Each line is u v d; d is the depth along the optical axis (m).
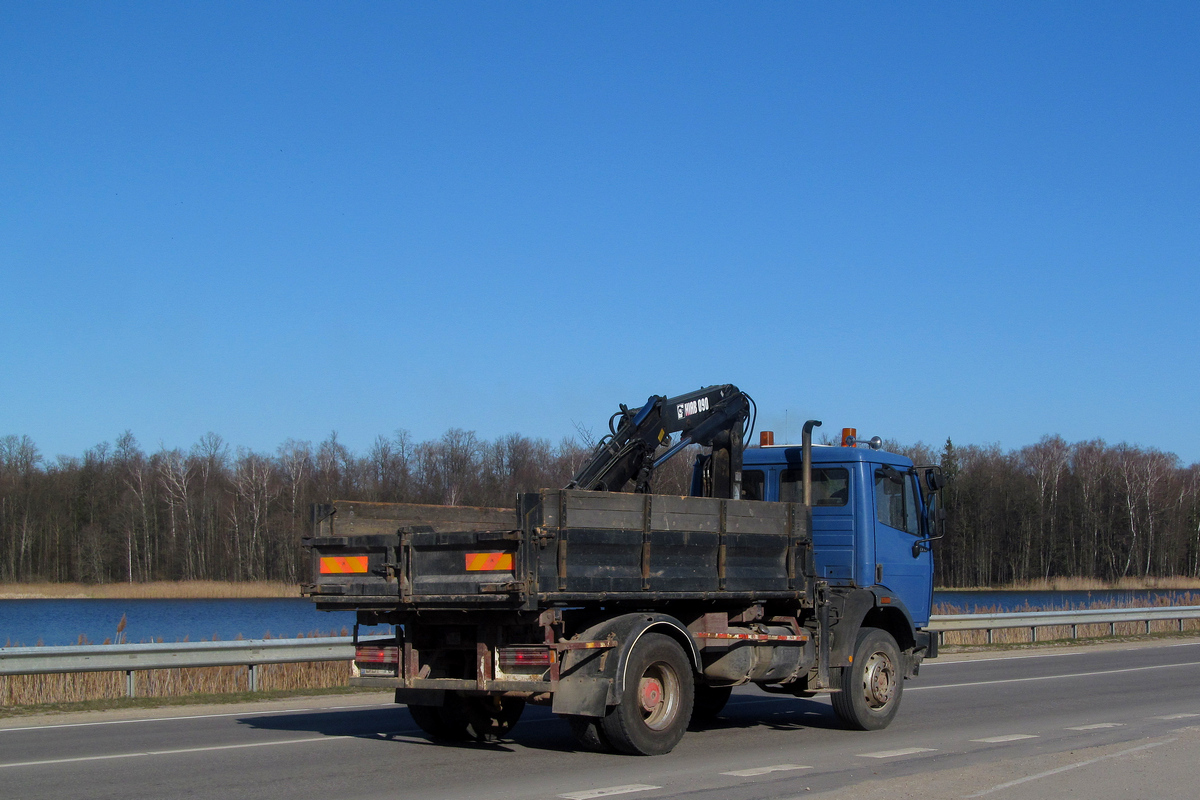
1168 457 79.81
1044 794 7.08
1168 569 74.88
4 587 59.69
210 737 10.01
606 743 8.74
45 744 9.56
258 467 64.75
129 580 62.78
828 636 10.52
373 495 59.69
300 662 15.12
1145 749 8.88
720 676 9.73
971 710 12.27
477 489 56.56
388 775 7.90
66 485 65.56
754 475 12.22
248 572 62.16
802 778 7.77
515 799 6.94
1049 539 76.62
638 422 11.05
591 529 8.46
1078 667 18.28
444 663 9.31
